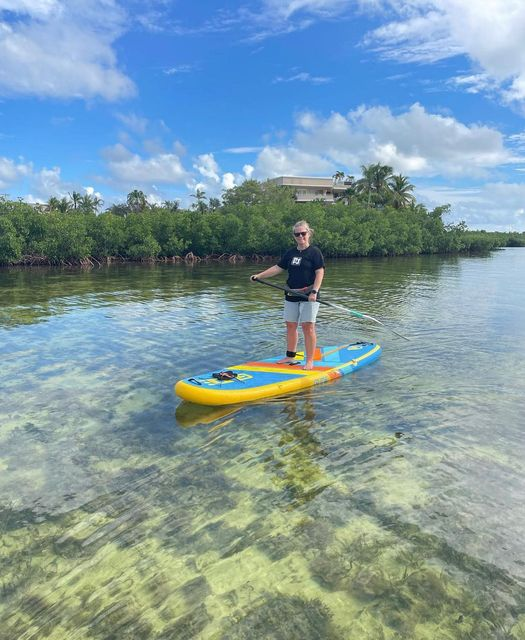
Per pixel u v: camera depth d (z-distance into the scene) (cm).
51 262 3098
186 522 305
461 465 377
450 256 4841
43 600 244
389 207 5409
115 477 361
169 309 1123
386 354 711
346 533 293
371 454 395
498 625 228
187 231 3794
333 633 223
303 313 579
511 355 711
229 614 234
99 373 618
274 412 485
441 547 281
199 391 500
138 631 225
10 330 877
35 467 378
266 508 319
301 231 563
